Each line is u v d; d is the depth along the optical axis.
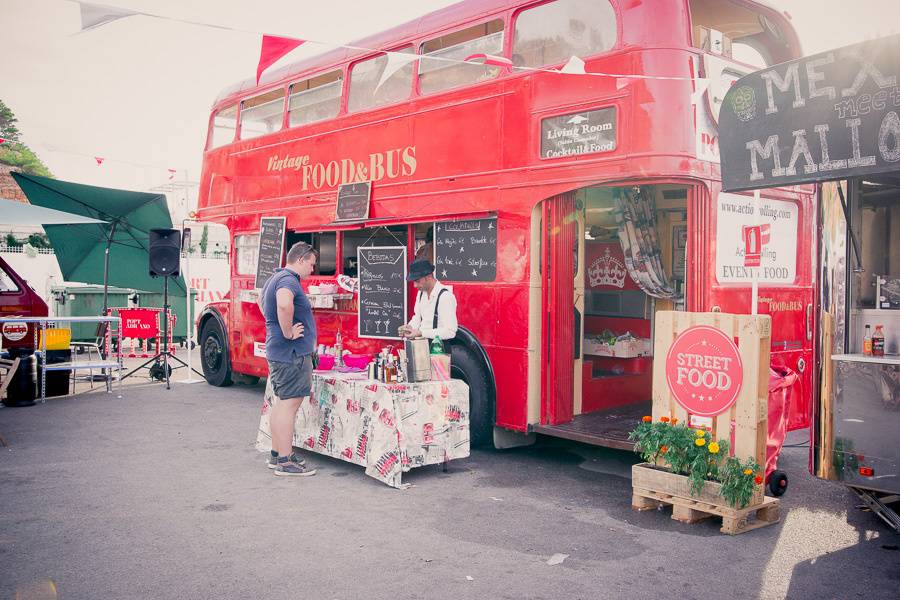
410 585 3.89
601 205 7.48
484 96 6.81
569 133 6.09
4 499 5.37
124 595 3.72
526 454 7.11
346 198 8.33
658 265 7.17
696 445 4.96
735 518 4.73
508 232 6.63
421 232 7.71
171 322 15.30
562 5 6.20
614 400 7.49
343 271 8.66
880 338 4.82
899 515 4.97
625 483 6.04
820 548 4.53
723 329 4.94
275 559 4.24
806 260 6.82
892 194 5.20
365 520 4.99
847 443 4.80
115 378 12.09
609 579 4.00
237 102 10.67
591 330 8.29
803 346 6.74
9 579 3.91
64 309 16.36
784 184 4.57
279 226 9.50
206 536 4.62
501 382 6.71
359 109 8.28
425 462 6.12
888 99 4.08
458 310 7.10
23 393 9.44
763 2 6.43
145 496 5.48
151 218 12.98
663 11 5.63
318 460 6.73
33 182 11.89
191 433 7.75
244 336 10.44
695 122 5.63
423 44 7.48
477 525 4.91
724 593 3.84
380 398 5.88
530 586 3.90
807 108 4.43
